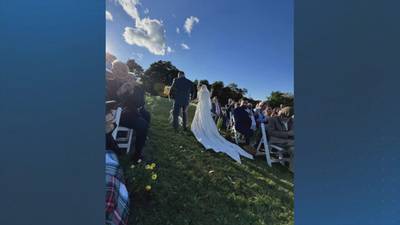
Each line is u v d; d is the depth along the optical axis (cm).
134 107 168
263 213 173
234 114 268
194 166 196
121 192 113
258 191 194
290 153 252
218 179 195
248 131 265
